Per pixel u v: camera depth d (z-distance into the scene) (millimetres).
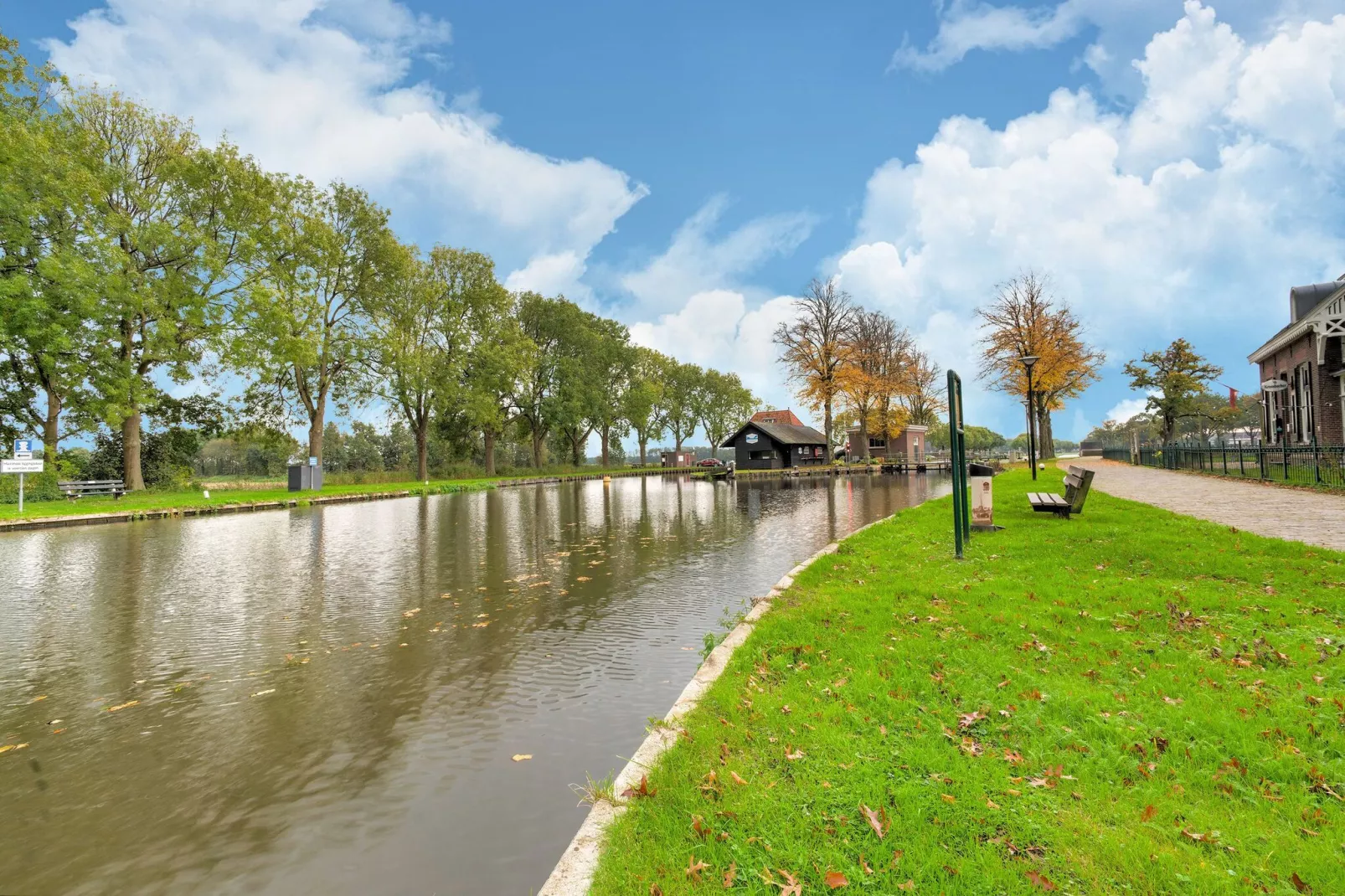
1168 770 3074
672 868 2525
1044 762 3215
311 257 35438
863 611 6168
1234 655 4531
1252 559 7418
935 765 3186
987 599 6375
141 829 3266
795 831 2711
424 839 3100
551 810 3311
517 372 49312
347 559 12016
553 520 18781
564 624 6969
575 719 4449
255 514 22656
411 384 40969
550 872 2822
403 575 10164
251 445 60594
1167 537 9039
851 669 4629
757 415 80938
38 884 2840
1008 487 21875
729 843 2643
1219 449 21859
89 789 3680
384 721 4539
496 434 54250
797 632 5582
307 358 32031
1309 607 5492
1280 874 2348
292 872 2881
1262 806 2775
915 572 7922
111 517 20172
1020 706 3816
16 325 22547
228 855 3027
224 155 30031
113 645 6523
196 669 5750
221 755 4066
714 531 14953
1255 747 3238
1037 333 45875
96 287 24234
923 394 68812
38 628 7191
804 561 10273
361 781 3688
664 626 6766
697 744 3527
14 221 23203
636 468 74875
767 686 4461
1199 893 2260
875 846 2598
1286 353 26000
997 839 2617
